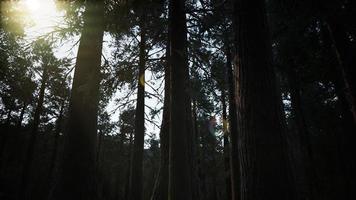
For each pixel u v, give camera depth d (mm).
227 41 9266
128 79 11227
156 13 9766
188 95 8750
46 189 29719
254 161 4691
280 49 12484
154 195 10570
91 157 8039
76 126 8094
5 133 31062
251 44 5355
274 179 4500
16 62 16719
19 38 13336
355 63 9773
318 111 19078
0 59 16172
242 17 5625
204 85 10805
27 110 31594
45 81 22359
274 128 4797
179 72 8484
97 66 8805
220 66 10695
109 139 44219
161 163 10867
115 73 10602
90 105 8312
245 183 4777
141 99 14469
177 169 7727
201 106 13180
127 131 29172
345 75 9938
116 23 9430
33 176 34688
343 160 17328
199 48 10078
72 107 8289
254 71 5156
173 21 8898
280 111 5016
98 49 8969
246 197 4699
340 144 17953
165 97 11484
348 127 13867
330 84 16594
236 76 5492
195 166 8219
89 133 8133
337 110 18438
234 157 14508
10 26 12422
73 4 9281
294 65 13266
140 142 14500
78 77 8555
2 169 30531
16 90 20750
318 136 20109
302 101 18656
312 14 8664
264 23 5586
